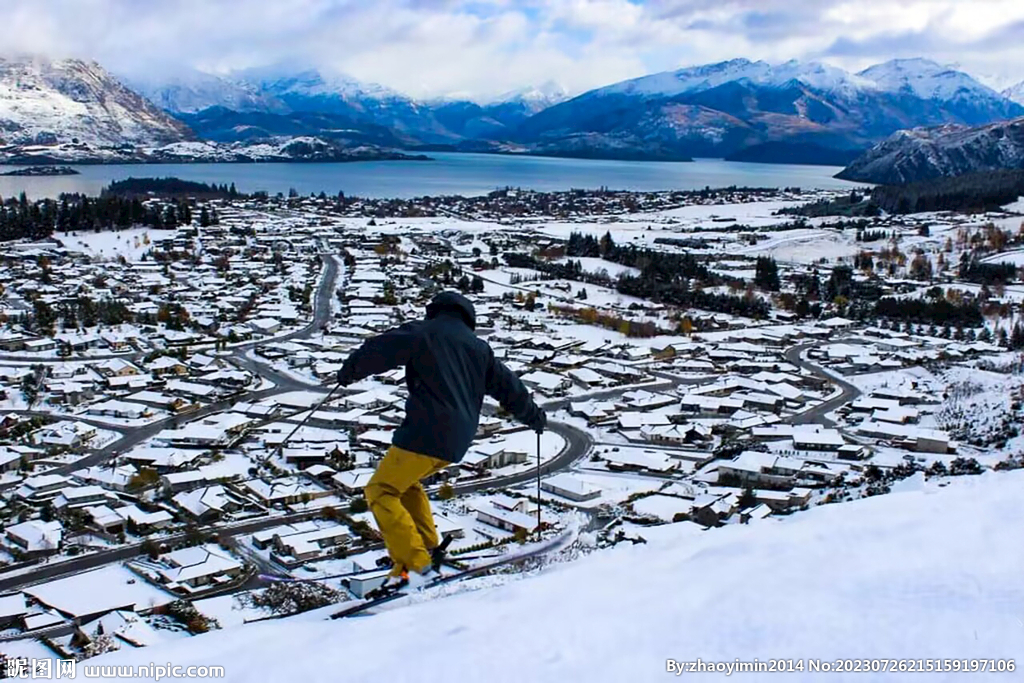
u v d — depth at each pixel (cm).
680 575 908
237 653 717
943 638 725
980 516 1115
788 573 898
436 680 659
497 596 852
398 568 918
